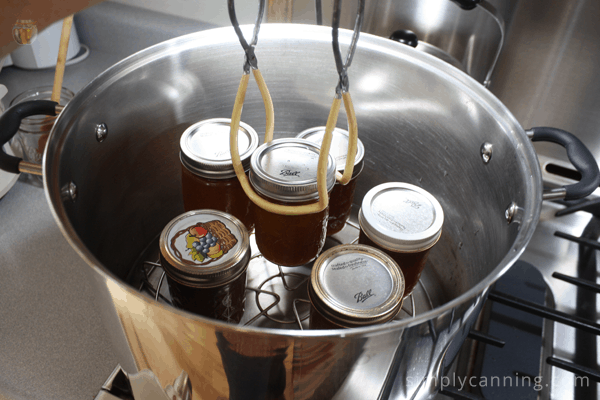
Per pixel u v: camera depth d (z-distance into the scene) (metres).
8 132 0.42
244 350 0.28
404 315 0.52
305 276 0.53
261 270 0.53
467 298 0.29
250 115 0.54
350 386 0.32
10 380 0.46
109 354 0.48
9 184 0.62
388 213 0.45
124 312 0.29
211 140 0.47
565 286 0.59
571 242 0.63
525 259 0.61
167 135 0.50
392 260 0.41
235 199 0.47
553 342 0.52
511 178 0.40
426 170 0.52
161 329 0.29
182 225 0.42
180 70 0.46
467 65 0.71
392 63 0.47
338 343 0.27
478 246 0.46
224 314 0.43
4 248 0.57
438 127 0.48
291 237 0.41
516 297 0.52
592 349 0.52
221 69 0.48
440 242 0.54
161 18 0.82
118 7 0.83
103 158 0.44
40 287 0.54
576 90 0.67
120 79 0.42
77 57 0.84
